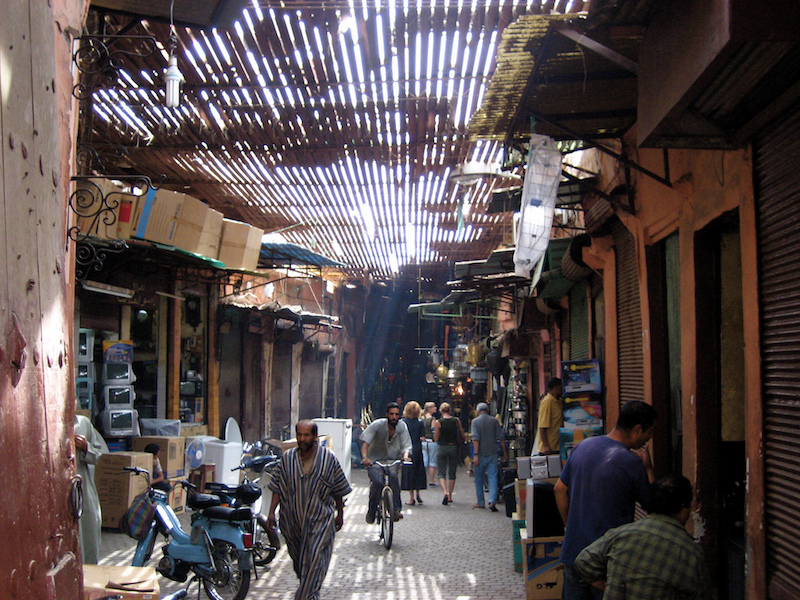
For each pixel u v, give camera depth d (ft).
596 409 25.53
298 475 16.61
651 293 21.57
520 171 30.63
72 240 9.86
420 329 117.08
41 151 7.06
